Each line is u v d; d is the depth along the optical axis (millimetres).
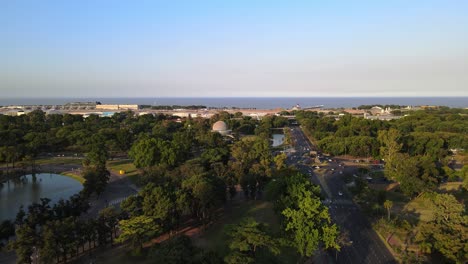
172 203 115125
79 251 107875
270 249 88312
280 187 121750
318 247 111688
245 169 172875
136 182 180250
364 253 108188
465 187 156000
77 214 125312
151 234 102562
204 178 131500
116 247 110188
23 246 92062
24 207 154250
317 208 101625
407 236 118938
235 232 87625
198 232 121438
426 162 163875
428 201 147125
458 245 94312
